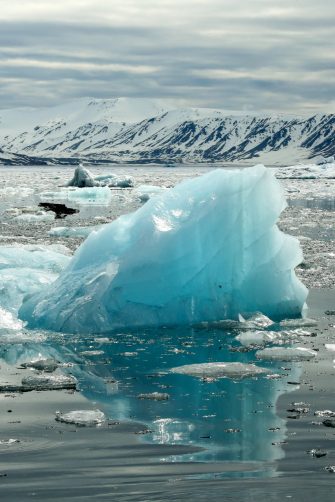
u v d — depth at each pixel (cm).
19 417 1944
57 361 2544
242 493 1361
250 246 3088
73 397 2133
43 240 5906
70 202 10975
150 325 3020
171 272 3009
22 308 3130
